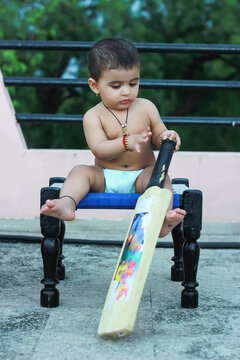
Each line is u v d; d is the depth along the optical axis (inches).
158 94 534.9
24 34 486.9
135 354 82.2
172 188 100.7
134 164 106.7
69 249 146.6
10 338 87.3
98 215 163.8
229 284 117.7
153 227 90.0
